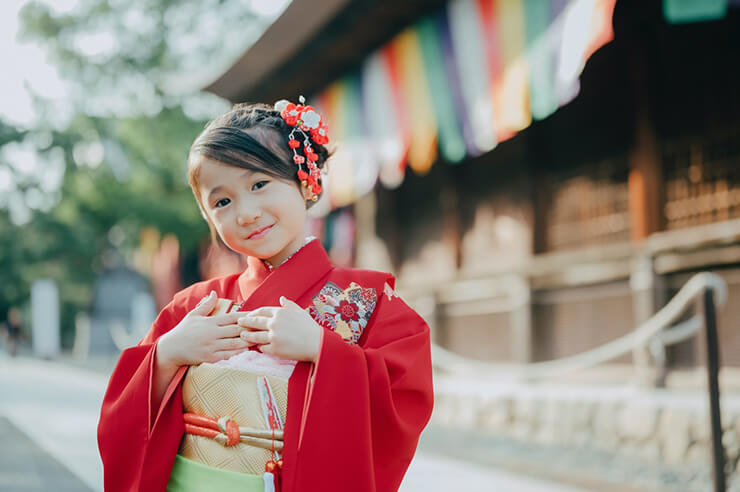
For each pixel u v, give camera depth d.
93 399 10.91
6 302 39.28
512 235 8.15
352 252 12.03
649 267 6.02
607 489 4.63
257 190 1.62
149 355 1.63
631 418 5.64
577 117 7.29
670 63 6.16
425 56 7.20
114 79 22.73
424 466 5.51
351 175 8.63
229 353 1.61
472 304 8.95
